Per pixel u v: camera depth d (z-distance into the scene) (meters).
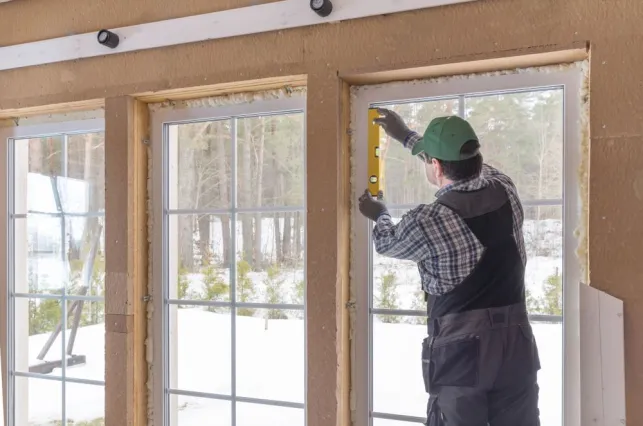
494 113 1.67
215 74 1.86
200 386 2.07
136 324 2.05
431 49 1.60
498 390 1.43
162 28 1.93
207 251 2.06
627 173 1.40
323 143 1.73
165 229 2.09
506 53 1.52
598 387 1.43
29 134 2.33
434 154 1.48
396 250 1.51
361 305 1.79
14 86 2.19
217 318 2.04
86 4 2.06
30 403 2.36
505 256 1.45
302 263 1.92
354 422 1.81
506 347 1.42
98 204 2.25
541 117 1.62
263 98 1.94
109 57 2.03
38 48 2.13
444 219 1.44
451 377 1.43
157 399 2.08
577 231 1.55
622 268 1.40
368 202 1.66
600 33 1.42
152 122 2.11
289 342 1.93
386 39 1.65
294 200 1.93
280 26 1.77
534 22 1.49
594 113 1.43
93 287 2.26
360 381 1.80
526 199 1.64
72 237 2.30
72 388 2.28
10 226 2.37
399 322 1.78
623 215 1.40
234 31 1.83
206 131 2.06
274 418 1.95
